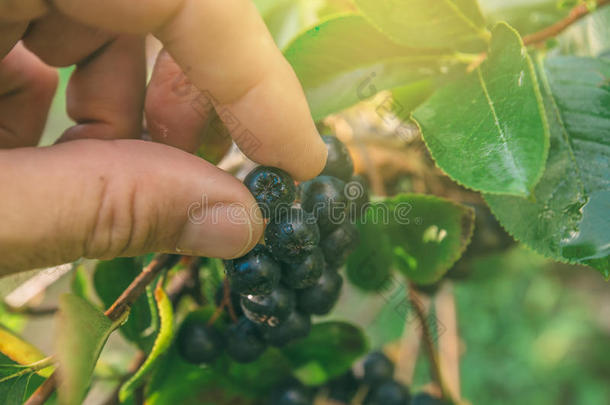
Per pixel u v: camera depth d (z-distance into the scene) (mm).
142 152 145
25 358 168
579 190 152
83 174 138
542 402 562
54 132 323
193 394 185
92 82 177
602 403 556
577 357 589
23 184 133
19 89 193
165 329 164
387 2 156
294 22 211
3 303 198
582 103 157
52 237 135
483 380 568
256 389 190
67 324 136
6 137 196
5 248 132
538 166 135
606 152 153
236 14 134
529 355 568
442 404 206
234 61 136
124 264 183
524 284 566
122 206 141
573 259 150
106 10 132
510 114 141
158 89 164
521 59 142
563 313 586
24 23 153
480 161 140
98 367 203
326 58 163
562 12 194
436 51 165
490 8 199
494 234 211
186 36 134
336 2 208
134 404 179
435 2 155
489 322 562
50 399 169
